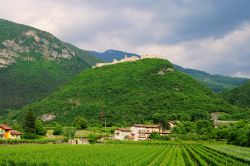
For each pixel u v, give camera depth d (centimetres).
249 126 16938
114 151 9906
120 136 18762
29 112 17400
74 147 11438
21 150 9244
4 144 12338
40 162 6675
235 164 7169
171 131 19562
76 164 6538
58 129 18925
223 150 11250
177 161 7788
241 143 14688
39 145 12362
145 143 15388
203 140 17375
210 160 7638
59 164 6575
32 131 17188
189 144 15138
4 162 6538
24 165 6656
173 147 12925
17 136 16038
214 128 19425
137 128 18912
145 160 7444
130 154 9088
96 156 8338
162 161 7919
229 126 19200
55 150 9794
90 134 17688
